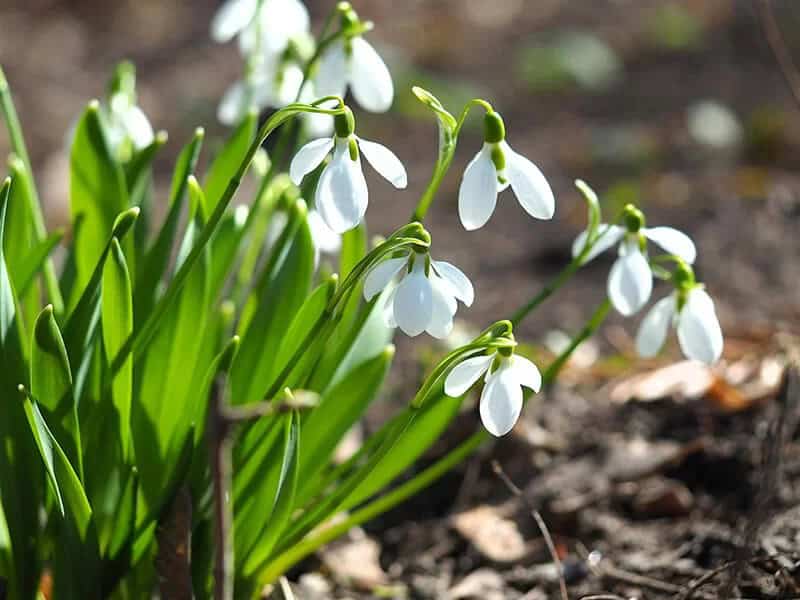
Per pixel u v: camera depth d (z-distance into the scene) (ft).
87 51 7.15
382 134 5.80
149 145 2.64
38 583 2.49
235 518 2.51
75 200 2.60
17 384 2.41
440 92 6.14
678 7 7.23
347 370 2.62
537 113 5.95
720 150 5.15
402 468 2.60
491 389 2.33
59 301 2.59
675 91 6.01
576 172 5.15
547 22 7.27
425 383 2.40
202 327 2.52
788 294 3.65
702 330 2.45
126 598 2.56
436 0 7.80
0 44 7.16
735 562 2.50
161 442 2.54
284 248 2.56
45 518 2.53
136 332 2.47
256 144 2.37
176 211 2.55
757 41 6.53
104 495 2.51
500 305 3.90
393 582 2.85
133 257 2.58
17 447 2.42
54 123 5.99
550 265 4.22
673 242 2.45
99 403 2.47
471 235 4.55
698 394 3.03
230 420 2.18
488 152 2.35
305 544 2.61
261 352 2.54
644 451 2.95
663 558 2.74
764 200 4.37
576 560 2.77
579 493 2.91
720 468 2.89
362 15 7.48
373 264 2.38
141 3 7.81
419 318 2.31
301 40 2.70
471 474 3.00
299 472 2.59
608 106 5.94
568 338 3.60
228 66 6.86
